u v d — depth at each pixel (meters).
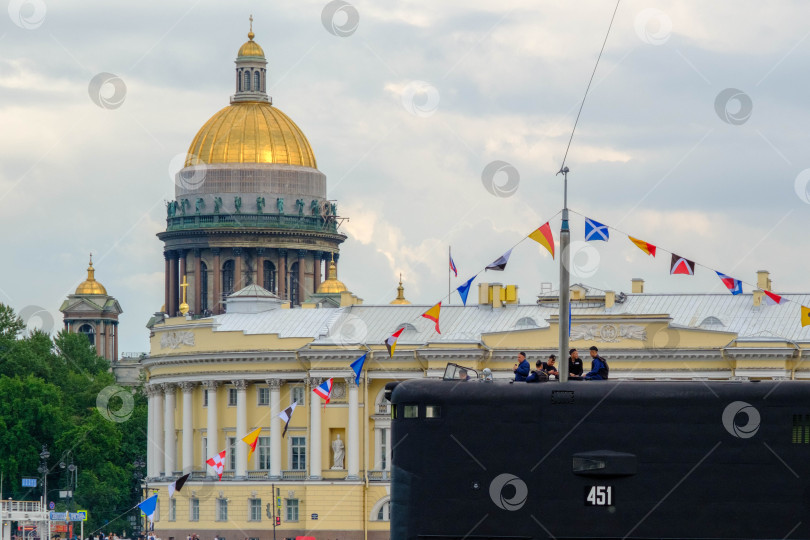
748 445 66.81
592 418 68.00
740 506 66.75
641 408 67.69
